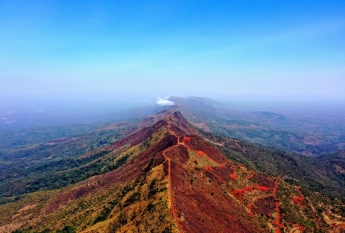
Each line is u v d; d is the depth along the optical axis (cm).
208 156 12988
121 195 10769
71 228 9781
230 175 12212
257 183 12569
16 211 13900
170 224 6906
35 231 10975
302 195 13112
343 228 11200
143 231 6994
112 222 8438
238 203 10319
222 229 7925
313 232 10588
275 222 10375
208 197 9431
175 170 10150
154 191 8862
